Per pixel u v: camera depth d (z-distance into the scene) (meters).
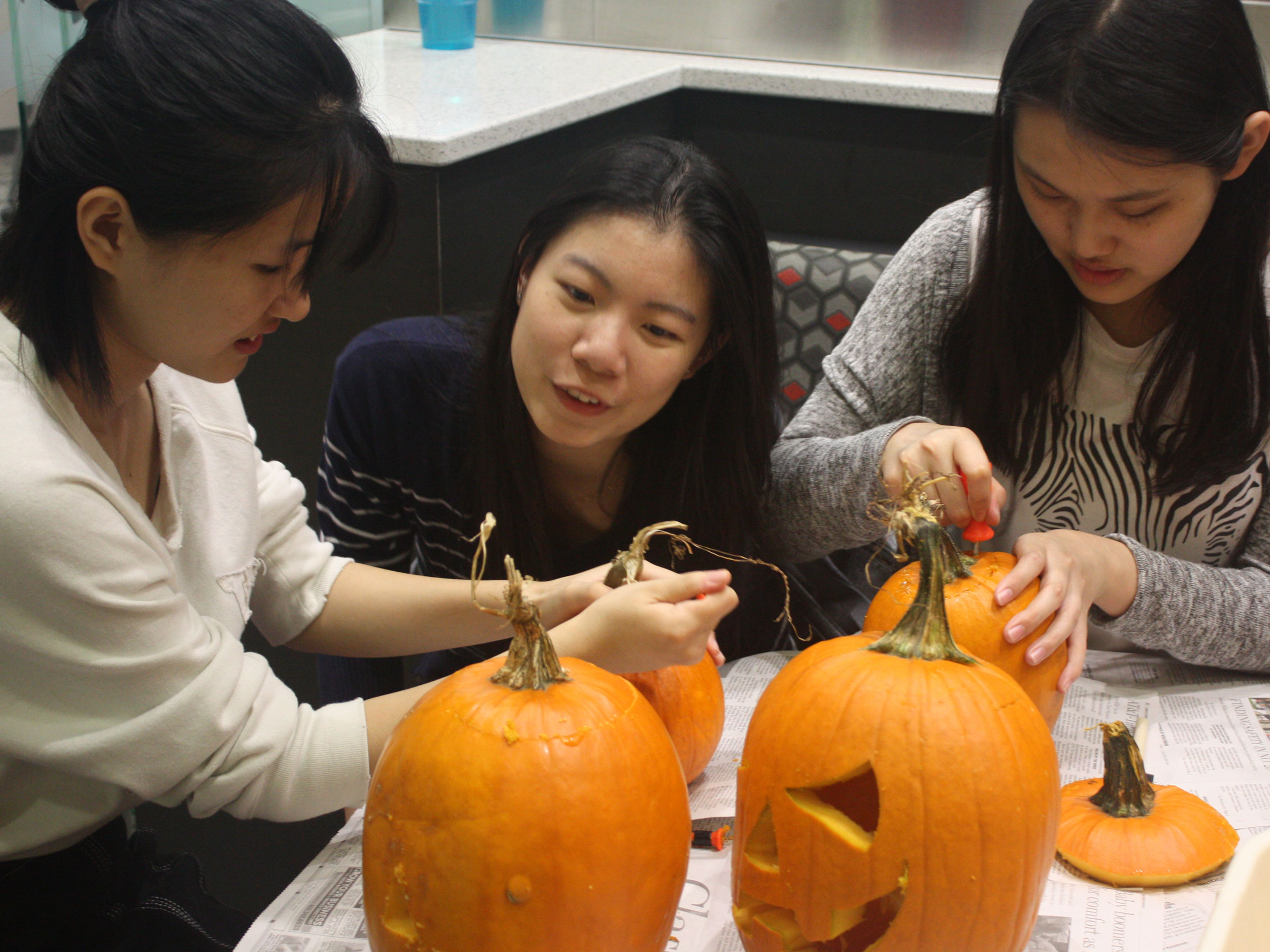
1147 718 1.07
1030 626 0.96
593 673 0.75
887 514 0.98
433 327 1.37
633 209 1.02
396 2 2.79
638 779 0.69
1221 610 1.13
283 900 0.82
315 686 1.99
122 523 0.83
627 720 0.71
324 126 0.77
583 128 2.27
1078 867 0.85
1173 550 1.33
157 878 1.08
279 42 0.76
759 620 1.44
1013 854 0.71
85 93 0.74
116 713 0.83
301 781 0.89
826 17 2.47
